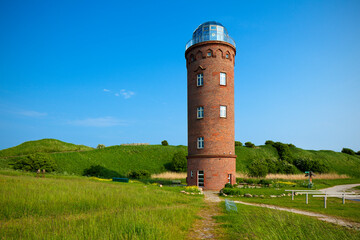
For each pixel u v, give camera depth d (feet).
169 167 177.88
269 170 171.22
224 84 95.91
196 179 91.66
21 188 47.21
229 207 43.27
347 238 24.82
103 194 47.93
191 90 99.71
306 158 205.57
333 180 158.40
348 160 255.09
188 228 28.86
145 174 138.41
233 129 97.09
